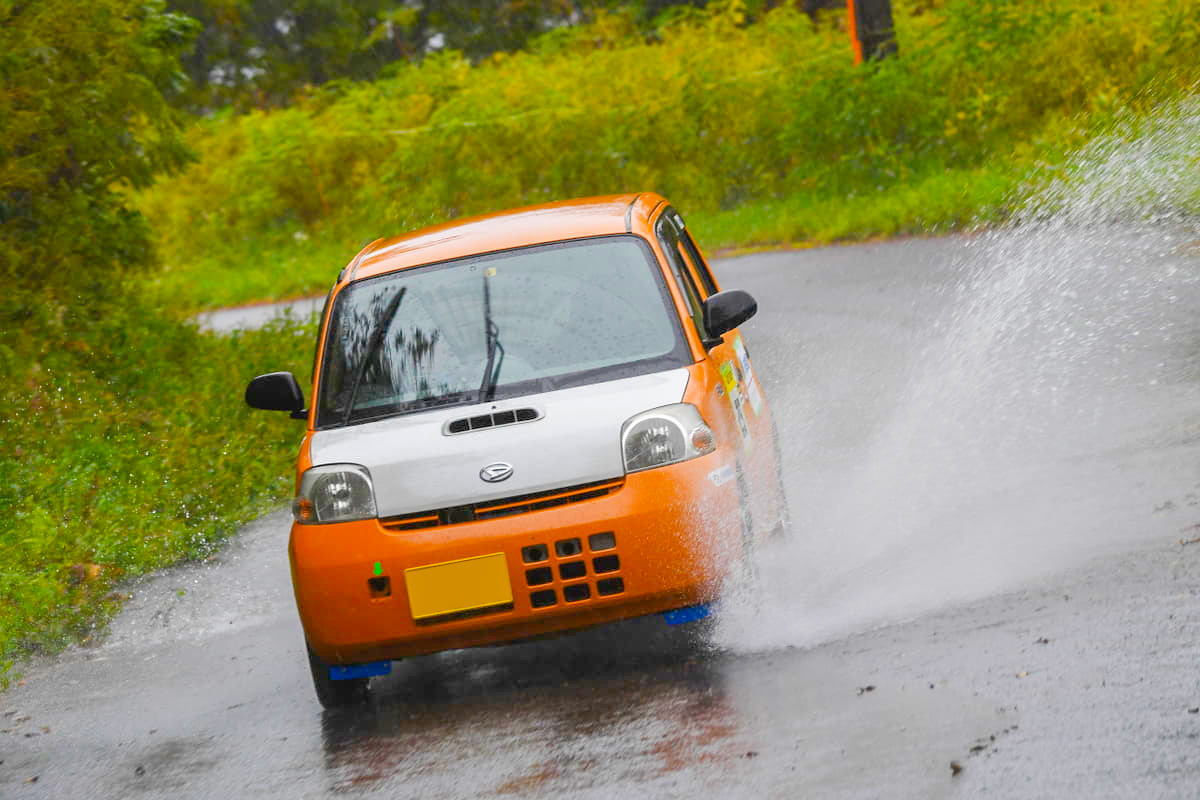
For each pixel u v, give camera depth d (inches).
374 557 728.3
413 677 803.4
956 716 583.2
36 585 1040.2
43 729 810.2
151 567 1151.6
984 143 2925.7
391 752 674.8
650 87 4050.2
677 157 3809.1
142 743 757.3
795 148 3282.5
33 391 1571.1
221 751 722.8
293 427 1598.2
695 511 725.9
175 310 2106.3
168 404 1638.8
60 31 1758.1
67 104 1772.9
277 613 995.9
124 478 1338.6
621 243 845.2
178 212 4628.4
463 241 873.5
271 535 1226.6
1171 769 499.8
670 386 759.7
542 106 4109.3
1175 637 624.4
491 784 604.1
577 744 635.5
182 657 925.2
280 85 5940.0
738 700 655.8
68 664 946.1
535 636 730.2
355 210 4399.6
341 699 771.4
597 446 732.7
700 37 4471.0
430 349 811.4
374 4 6156.5
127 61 1833.2
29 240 1797.5
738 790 547.8
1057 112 2815.0
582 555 718.5
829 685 651.5
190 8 5561.0
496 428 746.2
